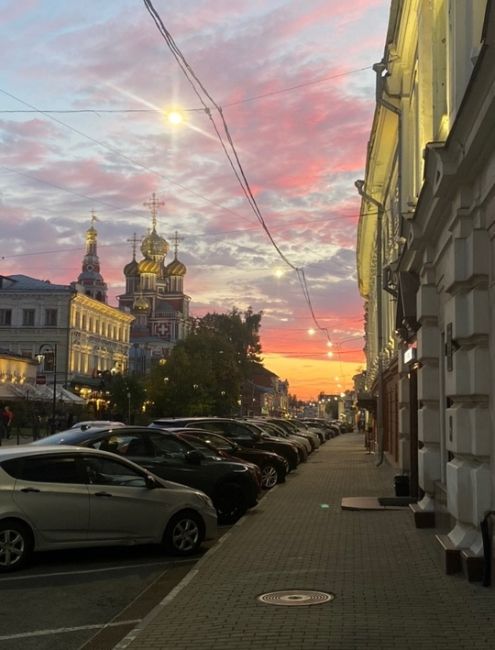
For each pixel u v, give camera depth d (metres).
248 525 12.16
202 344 72.00
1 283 78.25
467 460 8.05
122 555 10.18
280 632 6.00
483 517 7.39
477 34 7.80
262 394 132.38
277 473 18.91
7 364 58.69
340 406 124.81
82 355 80.81
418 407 14.27
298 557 9.28
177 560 9.88
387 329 26.59
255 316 88.94
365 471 23.97
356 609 6.63
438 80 11.42
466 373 7.88
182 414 63.00
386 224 25.59
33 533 9.00
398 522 12.06
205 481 12.90
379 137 21.02
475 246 7.59
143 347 105.38
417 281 13.14
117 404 58.44
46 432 46.53
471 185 7.84
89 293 94.44
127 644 5.80
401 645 5.56
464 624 6.06
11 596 7.85
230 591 7.50
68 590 8.16
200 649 5.63
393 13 15.02
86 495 9.38
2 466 9.00
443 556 8.14
